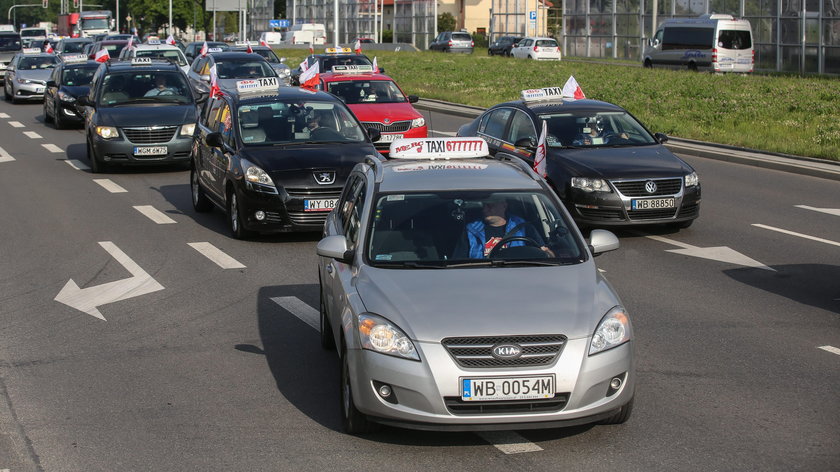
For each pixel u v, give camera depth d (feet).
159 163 124.57
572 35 404.77
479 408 36.91
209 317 60.64
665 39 298.97
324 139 89.15
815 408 43.11
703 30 283.79
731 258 76.38
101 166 126.11
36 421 42.78
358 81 142.72
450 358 36.83
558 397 37.04
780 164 125.39
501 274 41.24
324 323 52.54
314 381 48.01
